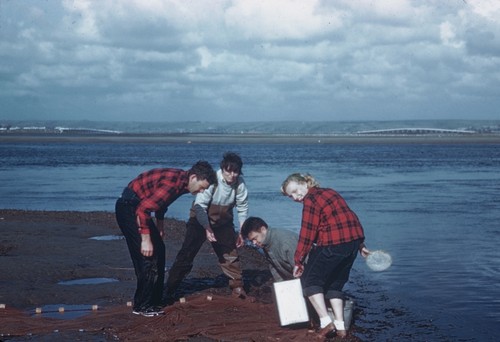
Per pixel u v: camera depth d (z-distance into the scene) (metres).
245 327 7.76
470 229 16.56
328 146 114.44
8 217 18.02
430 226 17.12
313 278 7.61
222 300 8.71
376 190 28.81
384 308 9.07
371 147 108.62
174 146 110.50
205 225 8.56
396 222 17.94
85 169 45.25
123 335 7.45
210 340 7.34
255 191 27.92
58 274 10.65
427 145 120.81
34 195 26.56
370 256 7.70
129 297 9.23
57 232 15.30
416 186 31.02
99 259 11.92
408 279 10.89
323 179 35.69
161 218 8.59
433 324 8.30
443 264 12.07
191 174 8.10
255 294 9.60
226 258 9.06
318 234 7.64
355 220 7.58
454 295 9.82
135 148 98.06
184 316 8.09
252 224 8.25
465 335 7.89
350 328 8.09
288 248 8.16
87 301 9.05
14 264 11.27
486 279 10.86
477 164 53.75
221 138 182.25
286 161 59.19
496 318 8.57
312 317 8.10
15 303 8.91
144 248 7.91
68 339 7.28
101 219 17.75
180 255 9.02
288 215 19.39
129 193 8.23
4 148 91.50
